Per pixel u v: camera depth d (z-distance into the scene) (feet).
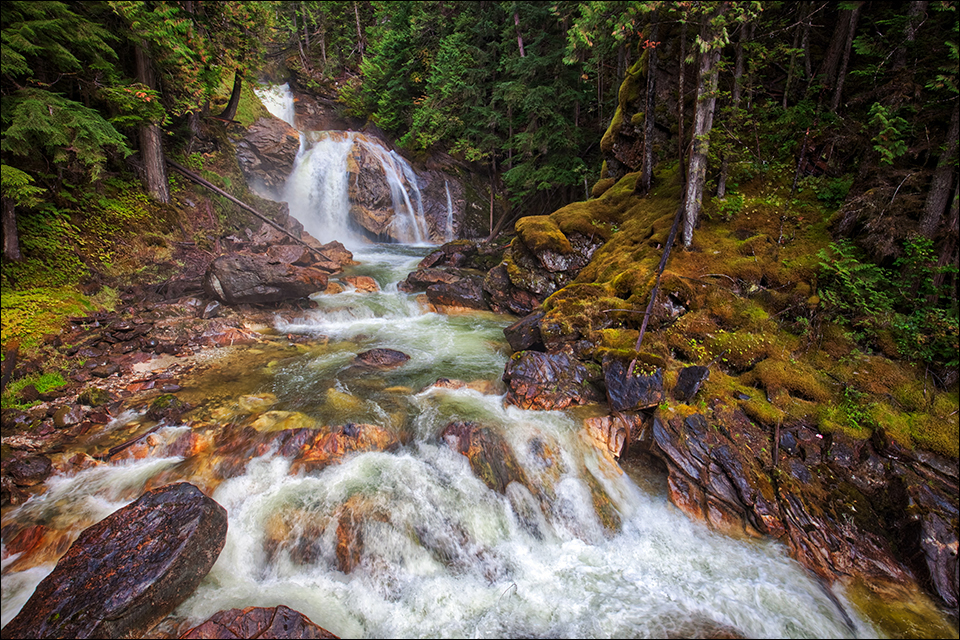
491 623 14.92
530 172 63.87
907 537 16.70
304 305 38.96
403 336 35.35
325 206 71.51
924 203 23.13
